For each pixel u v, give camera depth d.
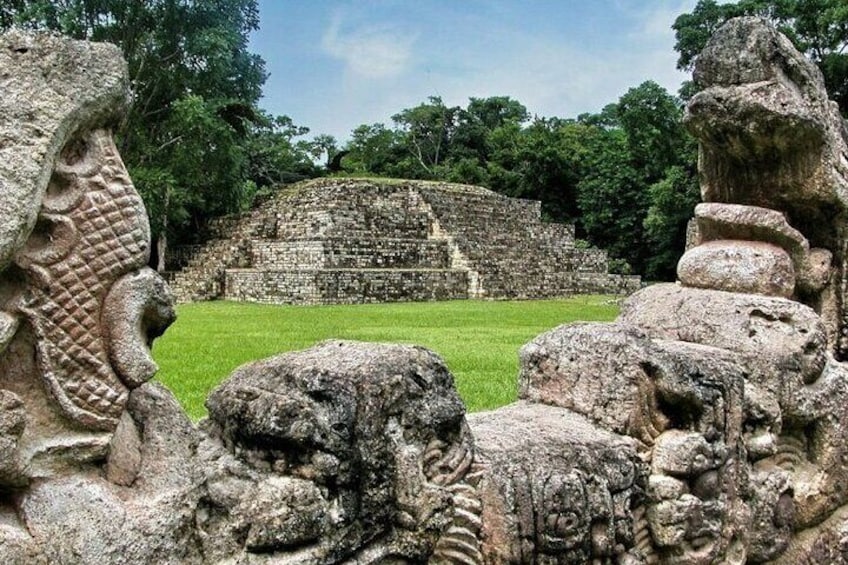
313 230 28.91
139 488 2.25
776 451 3.77
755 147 4.31
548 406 3.50
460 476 2.69
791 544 3.89
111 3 24.75
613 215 41.62
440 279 28.25
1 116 2.06
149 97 27.39
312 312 19.39
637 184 40.72
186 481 2.30
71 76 2.17
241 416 2.50
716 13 28.53
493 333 13.44
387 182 32.84
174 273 29.25
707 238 4.59
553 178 45.66
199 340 11.70
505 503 2.71
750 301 3.96
